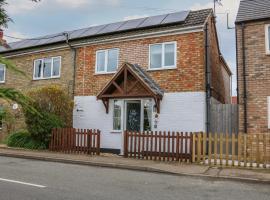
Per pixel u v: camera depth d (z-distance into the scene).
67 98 17.42
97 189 7.85
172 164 12.12
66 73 19.02
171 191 7.91
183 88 15.24
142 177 9.87
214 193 7.80
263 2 14.95
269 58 13.75
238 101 14.31
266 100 13.60
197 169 11.10
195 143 12.75
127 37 16.91
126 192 7.62
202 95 14.80
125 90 15.83
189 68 15.23
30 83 20.55
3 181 8.58
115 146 16.55
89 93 17.95
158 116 15.53
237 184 9.09
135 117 16.17
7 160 13.34
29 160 13.48
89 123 17.62
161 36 16.14
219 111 14.94
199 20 15.49
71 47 18.89
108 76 17.47
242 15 14.67
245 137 11.76
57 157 13.67
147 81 15.52
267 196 7.59
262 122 13.59
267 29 13.98
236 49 14.54
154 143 13.90
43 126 16.36
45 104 16.72
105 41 17.64
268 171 10.84
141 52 16.62
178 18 16.19
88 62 18.28
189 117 14.94
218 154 12.59
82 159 13.17
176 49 15.66
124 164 11.89
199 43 15.14
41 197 6.88
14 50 21.38
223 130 14.77
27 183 8.35
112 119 16.83
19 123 18.78
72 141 15.70
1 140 20.44
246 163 11.65
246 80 14.08
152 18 18.02
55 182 8.59
